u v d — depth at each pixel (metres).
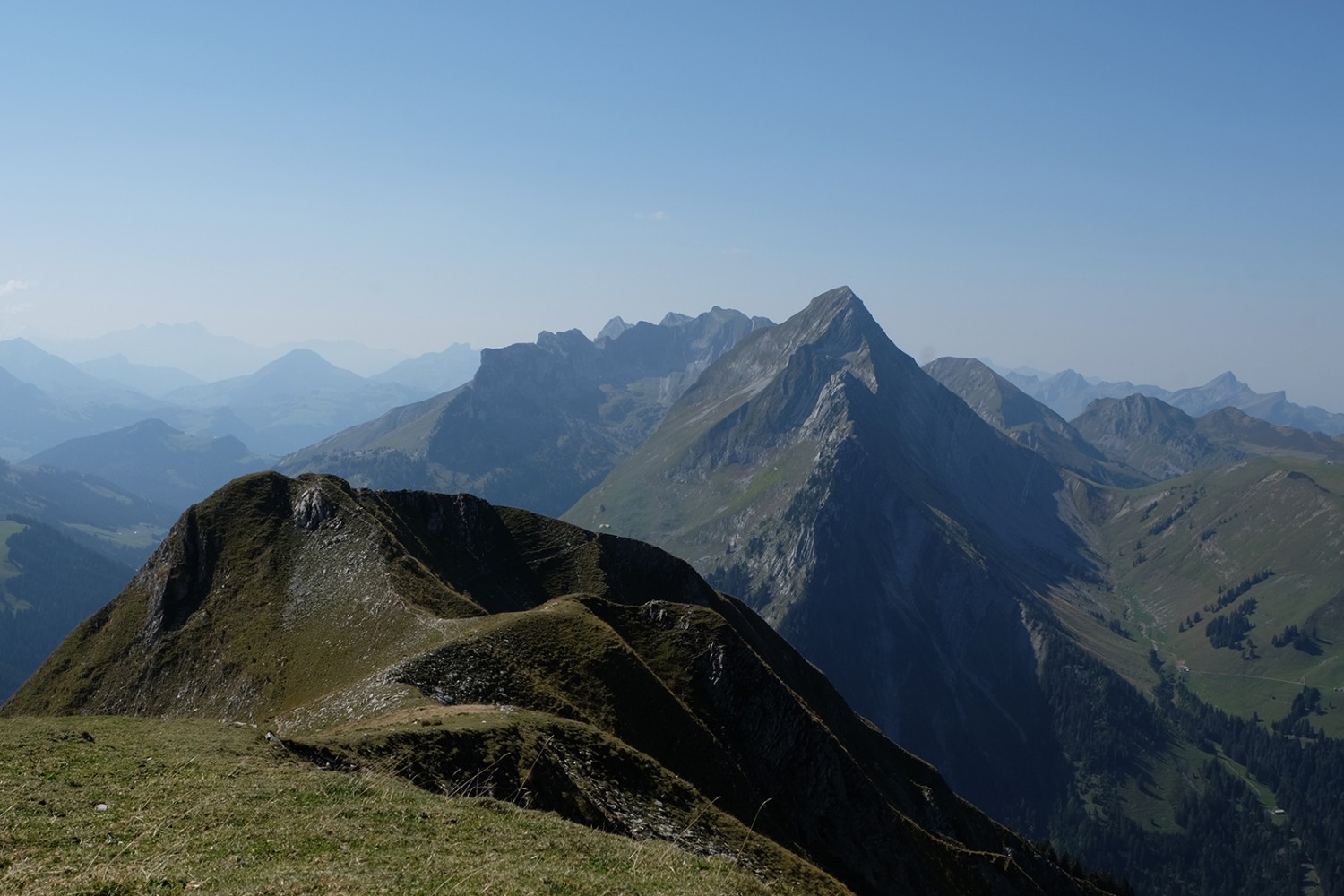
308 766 39.75
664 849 38.38
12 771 33.03
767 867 57.56
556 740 58.03
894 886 88.88
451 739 49.75
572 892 28.47
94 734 40.41
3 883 23.66
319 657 89.88
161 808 30.81
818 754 94.25
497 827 34.75
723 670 95.56
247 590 108.06
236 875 25.59
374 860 28.19
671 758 76.44
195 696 94.19
